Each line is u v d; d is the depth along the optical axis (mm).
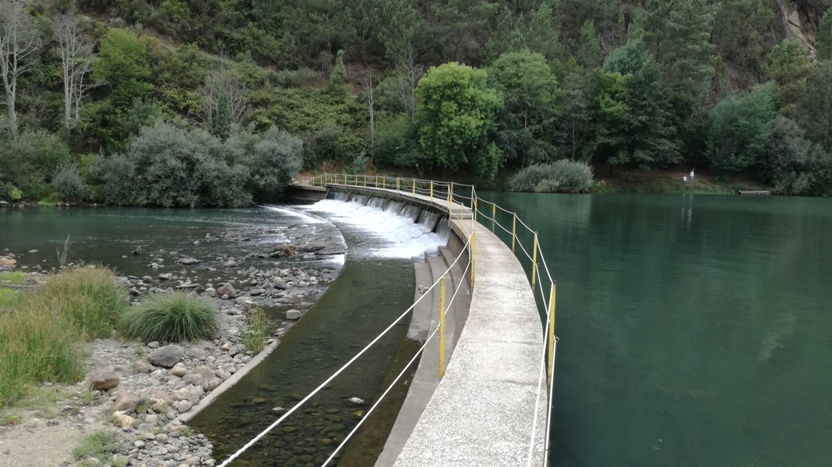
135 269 16078
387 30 74562
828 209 37938
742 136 62188
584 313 11859
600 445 6273
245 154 39938
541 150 59469
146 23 59688
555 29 88875
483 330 7469
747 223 28453
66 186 34688
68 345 7809
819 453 6172
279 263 17391
